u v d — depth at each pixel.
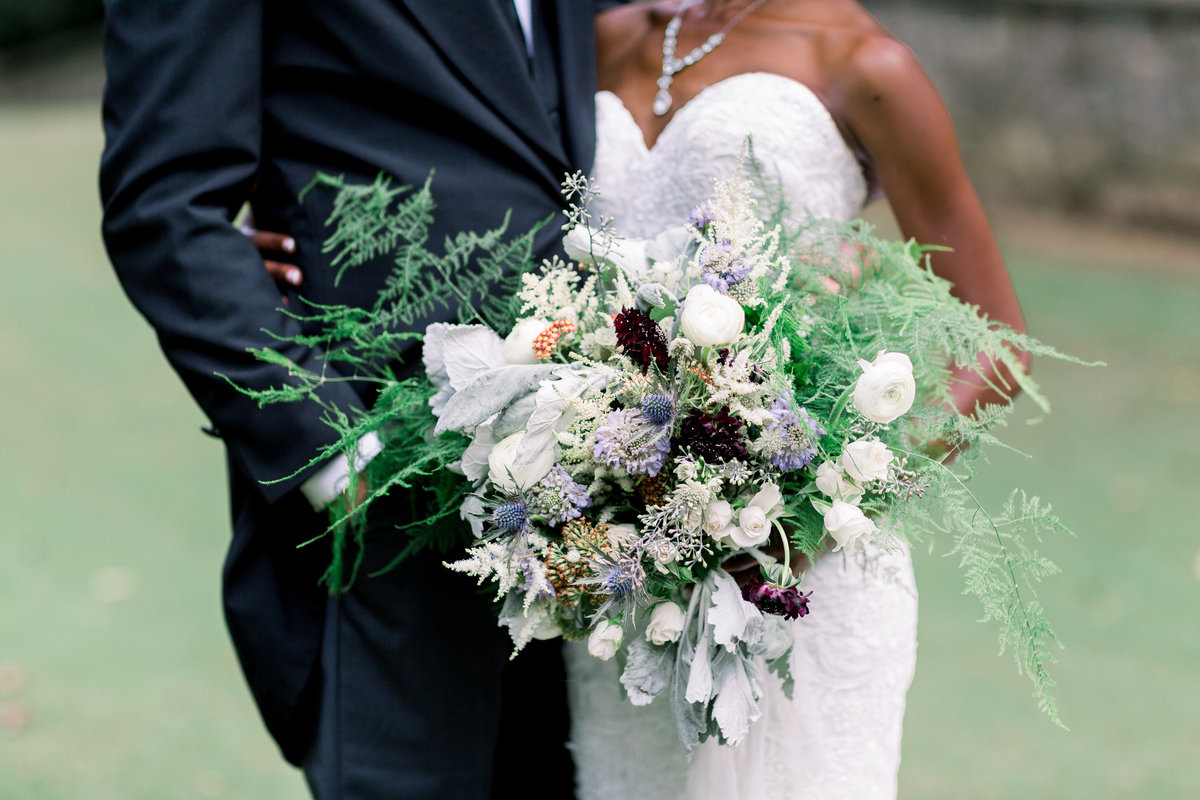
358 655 1.75
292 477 1.64
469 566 1.45
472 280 1.67
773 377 1.41
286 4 1.69
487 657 1.76
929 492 1.46
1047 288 7.82
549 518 1.44
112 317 7.12
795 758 1.82
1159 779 3.12
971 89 9.40
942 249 1.75
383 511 1.71
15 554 4.29
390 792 1.75
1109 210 9.12
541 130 1.74
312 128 1.70
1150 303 7.56
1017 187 9.39
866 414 1.38
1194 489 5.06
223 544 4.45
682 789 1.88
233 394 1.63
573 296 1.58
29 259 8.05
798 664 1.80
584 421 1.43
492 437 1.49
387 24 1.66
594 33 1.92
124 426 5.58
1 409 5.69
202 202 1.61
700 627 1.47
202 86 1.60
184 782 2.99
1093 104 9.07
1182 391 6.21
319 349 1.69
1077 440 5.60
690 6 1.93
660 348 1.40
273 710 1.82
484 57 1.70
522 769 2.02
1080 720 3.43
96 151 10.86
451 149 1.70
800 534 1.48
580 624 1.53
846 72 1.74
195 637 3.78
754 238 1.49
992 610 1.39
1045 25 9.13
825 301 1.57
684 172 1.77
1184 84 8.80
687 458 1.41
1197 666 3.72
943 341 1.51
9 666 3.55
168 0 1.60
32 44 16.19
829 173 1.77
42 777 2.97
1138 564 4.39
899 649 1.88
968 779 3.11
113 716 3.30
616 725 1.89
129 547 4.39
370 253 1.67
